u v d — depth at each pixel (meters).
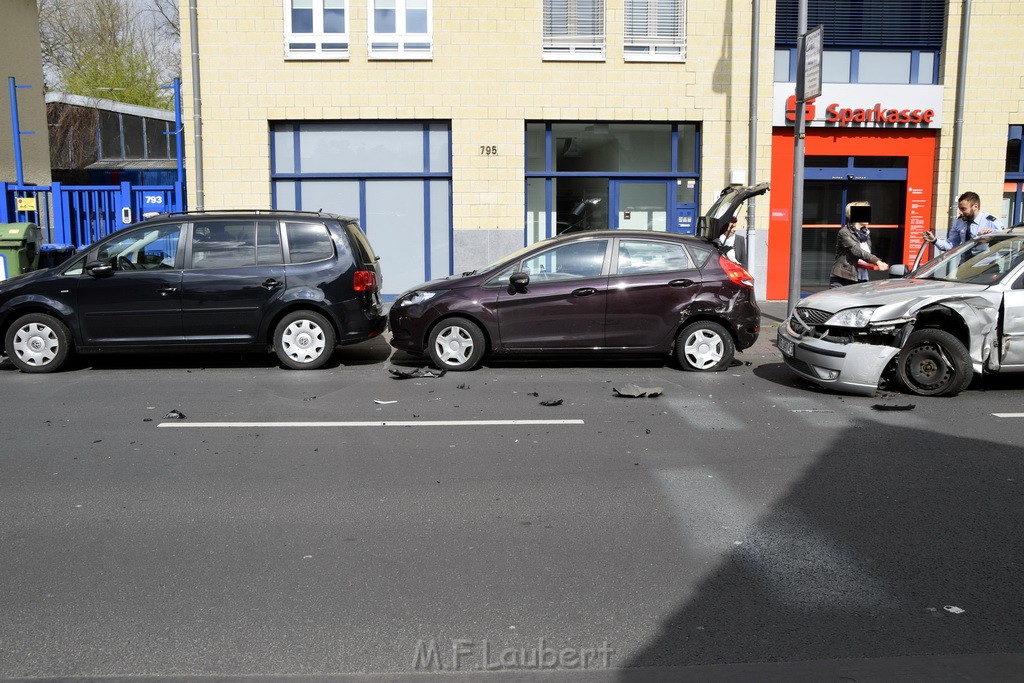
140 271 9.97
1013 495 5.46
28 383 9.30
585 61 15.45
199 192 15.29
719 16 15.55
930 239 11.52
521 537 4.76
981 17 15.88
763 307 15.54
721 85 15.66
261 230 10.20
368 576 4.25
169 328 10.00
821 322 8.66
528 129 15.74
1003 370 8.43
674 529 4.87
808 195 16.33
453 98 15.38
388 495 5.47
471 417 7.65
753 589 4.09
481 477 5.84
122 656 3.48
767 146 15.87
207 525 4.94
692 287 9.93
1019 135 16.38
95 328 9.93
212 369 10.24
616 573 4.28
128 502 5.33
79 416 7.68
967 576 4.23
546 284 9.92
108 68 36.50
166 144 32.28
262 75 15.24
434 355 10.01
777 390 8.94
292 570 4.32
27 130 21.86
